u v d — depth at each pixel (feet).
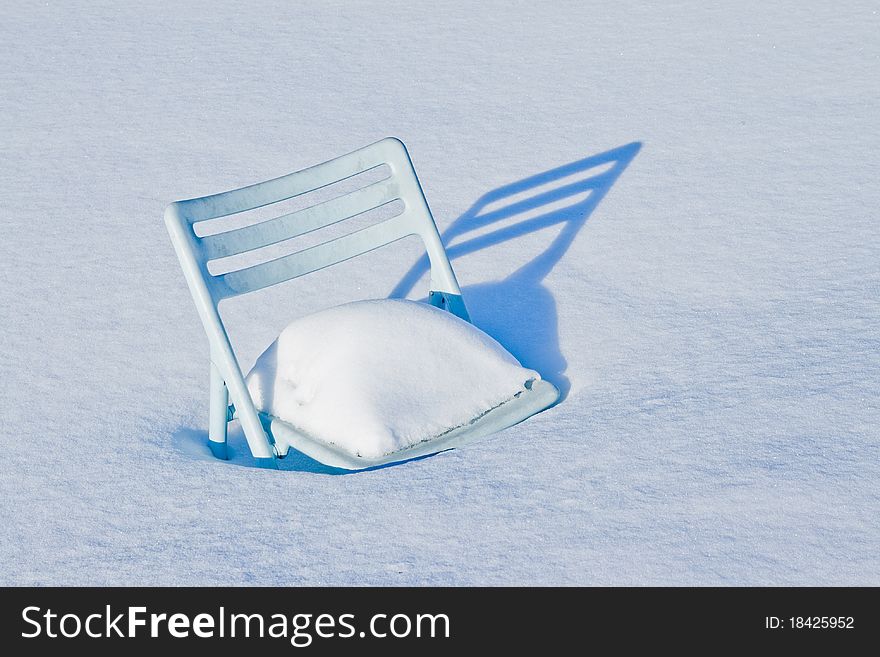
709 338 11.46
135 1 28.94
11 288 13.96
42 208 16.48
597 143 18.11
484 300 13.32
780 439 9.04
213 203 10.77
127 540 8.57
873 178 15.76
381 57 23.41
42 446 10.30
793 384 9.97
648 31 24.20
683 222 14.89
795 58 21.56
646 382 10.63
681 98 19.89
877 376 9.90
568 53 23.00
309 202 16.42
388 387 10.06
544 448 9.48
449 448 9.76
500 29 25.07
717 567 7.60
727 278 13.05
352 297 13.65
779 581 7.42
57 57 24.16
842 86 19.80
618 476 8.83
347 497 9.00
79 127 19.88
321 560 8.13
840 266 12.94
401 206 16.28
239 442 11.09
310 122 19.66
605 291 13.16
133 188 17.15
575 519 8.33
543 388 10.55
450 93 20.97
